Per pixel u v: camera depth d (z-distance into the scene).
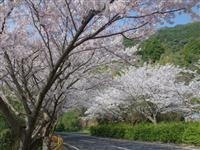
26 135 6.49
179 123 32.84
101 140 38.28
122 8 6.33
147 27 8.34
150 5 6.96
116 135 42.12
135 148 27.81
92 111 45.41
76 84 16.77
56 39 8.68
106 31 9.56
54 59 10.02
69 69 11.30
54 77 6.68
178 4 6.79
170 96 35.22
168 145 30.30
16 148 12.32
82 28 6.29
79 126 65.69
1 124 13.95
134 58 13.75
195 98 34.53
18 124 6.53
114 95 39.59
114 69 15.29
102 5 6.17
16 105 12.47
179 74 38.41
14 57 8.66
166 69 37.97
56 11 7.80
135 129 38.56
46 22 7.84
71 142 35.06
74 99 19.86
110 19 6.60
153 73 37.75
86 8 6.85
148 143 33.09
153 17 7.19
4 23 7.34
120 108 42.81
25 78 8.54
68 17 7.77
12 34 8.24
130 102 39.56
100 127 46.38
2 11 7.27
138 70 38.09
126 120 44.22
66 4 7.44
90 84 16.97
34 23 8.24
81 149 27.06
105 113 45.91
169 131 32.81
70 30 7.90
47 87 6.47
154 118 38.31
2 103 6.37
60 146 14.75
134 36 8.43
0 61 8.73
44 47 9.62
